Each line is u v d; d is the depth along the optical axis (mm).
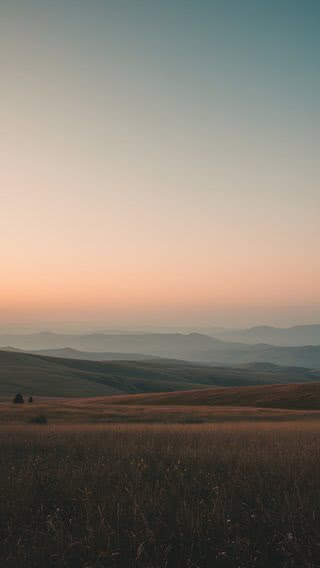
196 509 5883
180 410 54094
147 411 50812
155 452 10938
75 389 144000
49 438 16594
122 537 5211
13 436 17547
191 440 14805
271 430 21078
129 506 6016
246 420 39281
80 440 15430
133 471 8180
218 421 38000
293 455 9492
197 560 4699
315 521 5438
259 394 86812
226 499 6297
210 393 95125
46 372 171875
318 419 40750
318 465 8391
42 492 7074
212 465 8781
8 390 129500
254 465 8469
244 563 4645
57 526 5594
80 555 4898
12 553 4879
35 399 109438
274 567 4699
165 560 4676
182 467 8703
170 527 5367
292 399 77750
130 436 16828
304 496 6164
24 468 9070
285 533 5191
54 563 4727
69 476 7977
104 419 38094
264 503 6176
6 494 7074
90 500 6387
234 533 5184
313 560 4695
